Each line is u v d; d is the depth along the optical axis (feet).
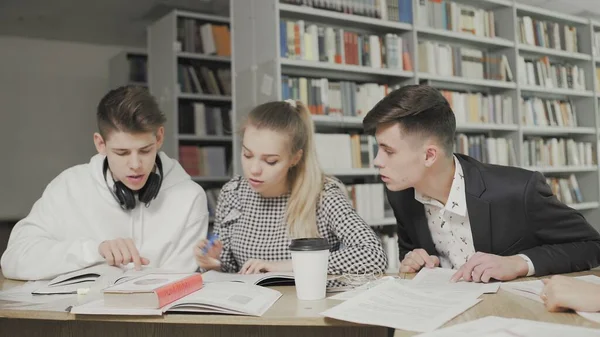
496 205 4.94
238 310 3.21
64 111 22.02
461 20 14.01
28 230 5.37
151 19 20.17
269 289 3.84
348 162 12.05
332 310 3.20
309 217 5.33
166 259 5.60
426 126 4.73
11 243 5.31
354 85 12.24
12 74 21.29
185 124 16.21
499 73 14.66
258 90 11.48
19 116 21.29
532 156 14.90
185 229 5.76
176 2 18.69
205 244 5.06
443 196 5.21
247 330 4.33
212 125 16.67
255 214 5.63
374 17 12.39
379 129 4.83
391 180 4.89
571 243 4.91
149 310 3.25
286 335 4.31
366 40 12.41
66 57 22.20
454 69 13.83
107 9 18.94
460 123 13.48
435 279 4.22
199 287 3.79
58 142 21.84
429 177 5.00
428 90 4.86
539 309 3.22
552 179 15.39
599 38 16.53
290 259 5.38
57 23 20.07
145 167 4.89
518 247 5.05
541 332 2.61
